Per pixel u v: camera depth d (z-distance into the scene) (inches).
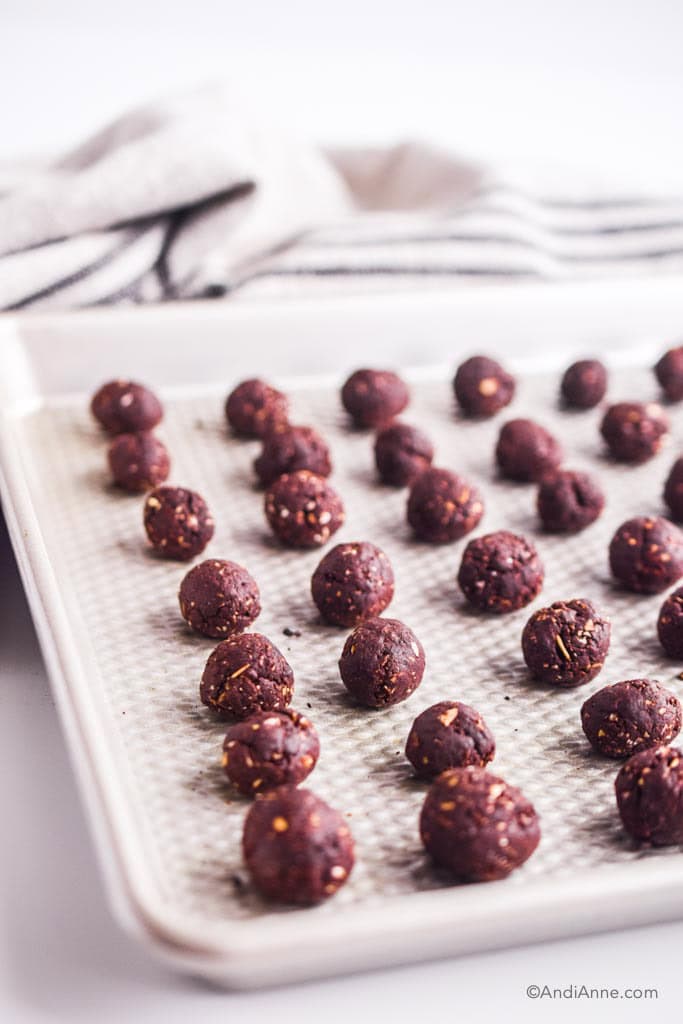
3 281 28.0
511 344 29.9
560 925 17.5
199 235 29.8
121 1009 17.8
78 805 20.5
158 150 29.5
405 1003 17.9
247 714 20.5
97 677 20.2
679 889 17.5
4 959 18.3
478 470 26.8
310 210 32.6
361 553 22.6
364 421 27.5
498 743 20.6
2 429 24.9
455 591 23.7
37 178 31.3
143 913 16.7
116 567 23.6
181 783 19.5
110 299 28.8
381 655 20.8
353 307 28.9
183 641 22.0
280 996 17.9
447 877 18.3
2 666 22.7
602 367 28.5
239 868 18.2
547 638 21.5
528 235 31.2
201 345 28.3
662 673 22.1
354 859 18.2
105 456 26.3
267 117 33.3
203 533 23.8
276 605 23.0
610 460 27.3
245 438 27.1
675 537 23.8
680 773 18.7
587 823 19.3
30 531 22.4
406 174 35.0
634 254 32.3
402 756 20.2
